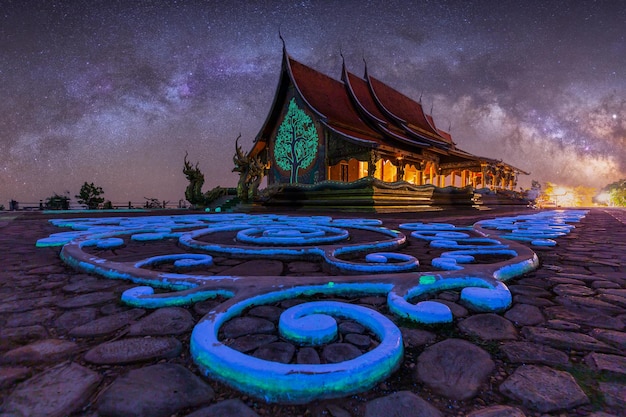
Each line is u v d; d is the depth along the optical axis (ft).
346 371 4.27
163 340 5.68
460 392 4.30
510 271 10.00
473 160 93.30
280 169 75.61
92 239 15.79
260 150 82.79
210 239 17.46
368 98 86.43
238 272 10.62
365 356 4.59
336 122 63.72
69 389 4.28
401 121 83.35
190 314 6.87
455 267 10.07
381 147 60.90
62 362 4.96
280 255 12.91
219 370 4.50
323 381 4.18
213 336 5.25
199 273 10.48
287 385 4.14
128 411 3.89
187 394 4.23
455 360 5.08
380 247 14.51
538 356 5.23
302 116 69.56
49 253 14.10
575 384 4.47
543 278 10.07
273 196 62.75
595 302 7.82
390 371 4.61
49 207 77.36
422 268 10.93
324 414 3.92
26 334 5.92
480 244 16.51
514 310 7.27
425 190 60.59
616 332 6.16
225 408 3.99
